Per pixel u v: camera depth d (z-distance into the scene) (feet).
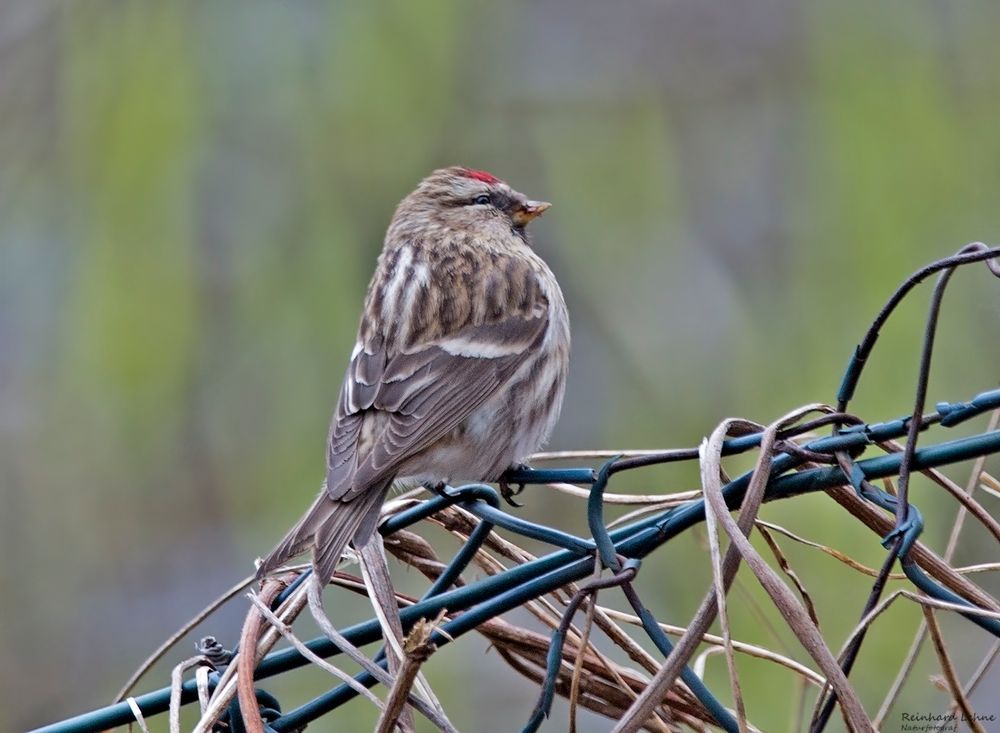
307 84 42.86
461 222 30.58
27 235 44.52
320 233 42.37
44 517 42.65
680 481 40.88
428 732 34.81
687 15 49.42
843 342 39.47
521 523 21.18
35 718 41.78
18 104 44.70
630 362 43.14
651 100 47.70
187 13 42.57
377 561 22.00
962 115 42.01
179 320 41.24
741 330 42.57
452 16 43.47
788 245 44.78
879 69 41.50
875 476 19.58
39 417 42.93
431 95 43.34
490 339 27.04
